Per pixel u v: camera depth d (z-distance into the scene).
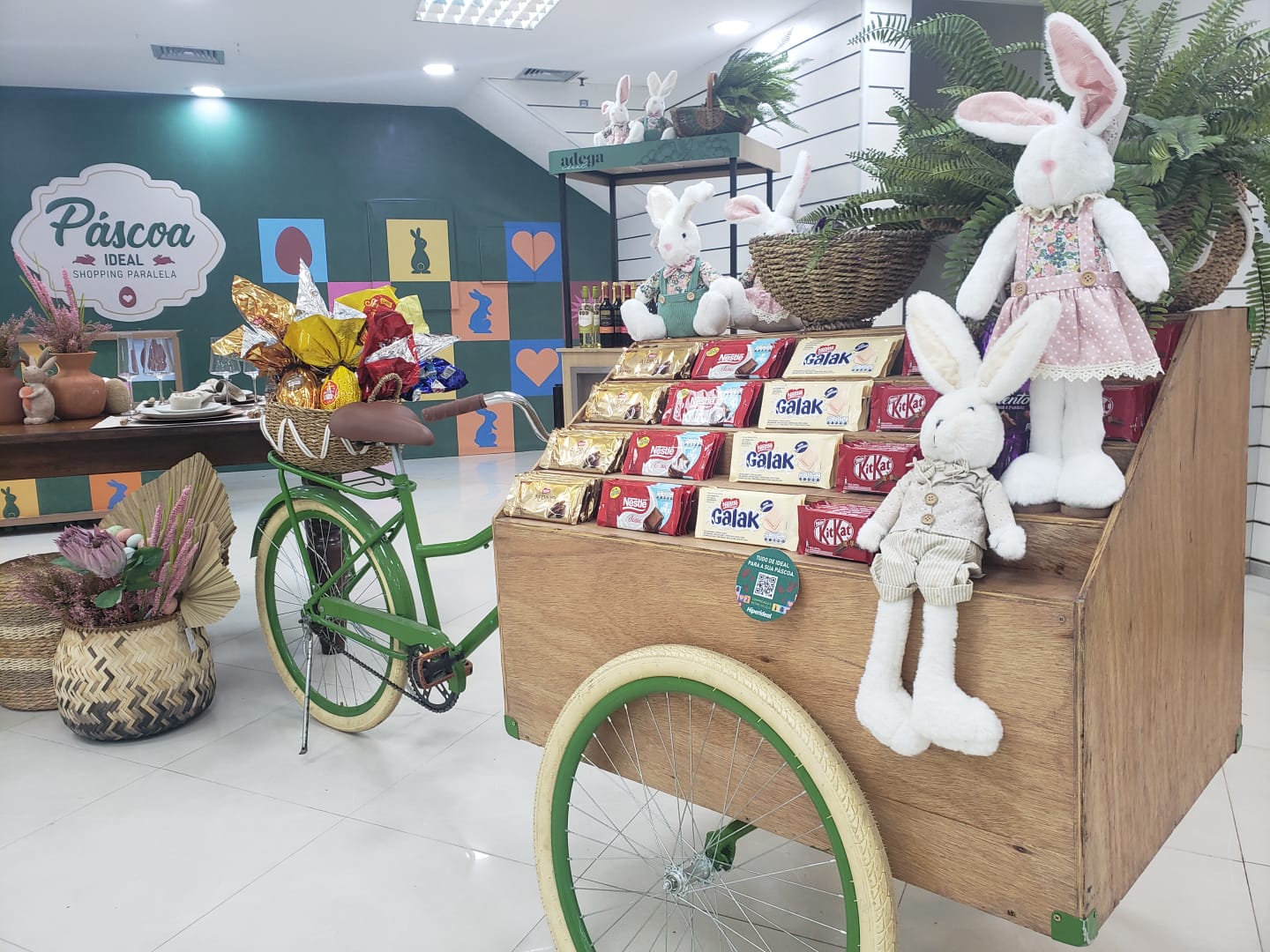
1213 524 1.30
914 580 1.04
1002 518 1.05
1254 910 1.65
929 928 1.63
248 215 6.98
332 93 6.80
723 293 2.05
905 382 1.32
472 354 7.66
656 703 1.37
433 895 1.79
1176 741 1.22
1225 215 1.20
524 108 6.57
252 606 3.70
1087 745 0.96
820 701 1.18
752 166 4.34
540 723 1.54
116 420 3.13
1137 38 1.27
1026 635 0.98
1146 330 1.08
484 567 4.14
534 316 7.77
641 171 4.50
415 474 6.72
